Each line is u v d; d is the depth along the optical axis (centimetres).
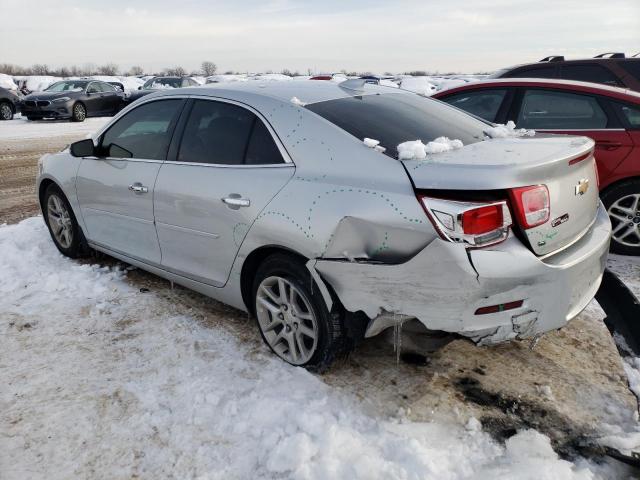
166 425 260
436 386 287
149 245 383
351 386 286
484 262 229
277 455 235
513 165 238
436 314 241
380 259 251
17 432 257
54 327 354
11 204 703
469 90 545
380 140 279
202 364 309
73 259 478
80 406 274
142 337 340
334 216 260
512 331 242
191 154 345
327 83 355
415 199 240
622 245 464
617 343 289
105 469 235
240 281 320
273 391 282
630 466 231
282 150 296
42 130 1538
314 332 286
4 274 436
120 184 390
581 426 257
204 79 3397
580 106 478
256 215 293
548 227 248
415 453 233
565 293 250
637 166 443
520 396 279
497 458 236
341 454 236
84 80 1877
